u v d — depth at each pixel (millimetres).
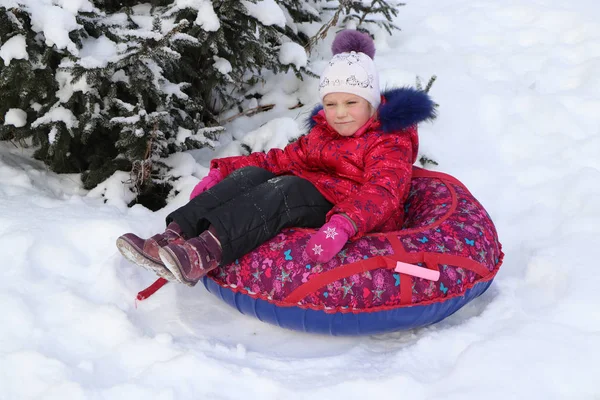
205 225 2262
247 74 4102
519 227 3139
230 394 1934
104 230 2775
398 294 2152
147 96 3121
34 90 3033
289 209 2277
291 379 2021
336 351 2230
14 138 3506
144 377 1962
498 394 1877
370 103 2469
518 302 2453
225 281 2291
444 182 2734
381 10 4344
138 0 3691
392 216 2535
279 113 4004
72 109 3107
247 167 2525
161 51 2840
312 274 2148
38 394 1905
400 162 2357
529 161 3623
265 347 2248
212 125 3855
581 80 4301
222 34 3178
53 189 3342
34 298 2350
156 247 2148
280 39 3641
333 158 2537
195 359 2021
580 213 3117
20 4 2799
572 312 2297
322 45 4414
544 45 4762
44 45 2984
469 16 5215
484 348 2059
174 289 2553
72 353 2113
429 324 2330
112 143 3463
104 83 3041
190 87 3523
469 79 4238
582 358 1997
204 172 3396
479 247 2342
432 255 2221
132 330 2207
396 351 2213
